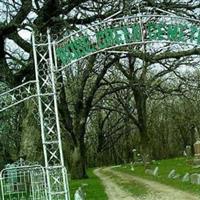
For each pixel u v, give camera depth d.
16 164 22.36
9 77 24.67
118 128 67.56
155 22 15.90
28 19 25.03
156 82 41.91
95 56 34.22
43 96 16.19
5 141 36.28
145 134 49.25
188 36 15.97
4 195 16.97
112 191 25.44
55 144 16.44
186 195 19.84
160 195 20.98
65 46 15.98
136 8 20.61
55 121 16.12
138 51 29.44
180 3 24.89
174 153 74.00
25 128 24.27
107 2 26.73
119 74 47.16
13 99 16.89
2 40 24.42
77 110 37.88
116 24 15.88
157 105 68.31
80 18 26.50
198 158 37.81
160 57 29.44
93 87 37.47
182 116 65.94
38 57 16.36
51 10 24.53
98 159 75.88
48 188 15.77
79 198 16.41
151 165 45.34
